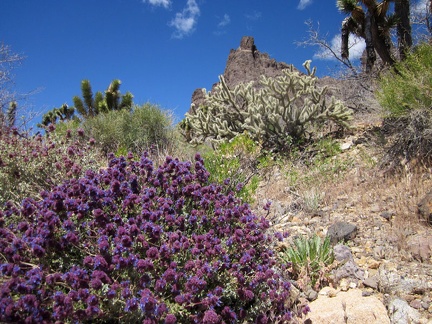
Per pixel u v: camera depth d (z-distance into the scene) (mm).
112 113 10055
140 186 3617
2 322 2074
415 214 4121
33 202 3166
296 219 4570
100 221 2793
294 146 7348
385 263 3490
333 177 5664
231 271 2822
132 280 2553
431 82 5387
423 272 3279
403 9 11109
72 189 3193
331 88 10281
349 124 7855
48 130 5203
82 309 2291
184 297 2457
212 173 5176
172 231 3139
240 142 7141
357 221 4285
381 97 6020
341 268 3420
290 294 3154
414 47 7363
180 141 9812
